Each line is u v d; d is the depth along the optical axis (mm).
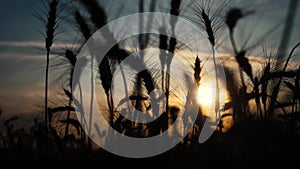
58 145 1236
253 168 1130
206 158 1130
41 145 1257
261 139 1139
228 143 1163
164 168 1190
